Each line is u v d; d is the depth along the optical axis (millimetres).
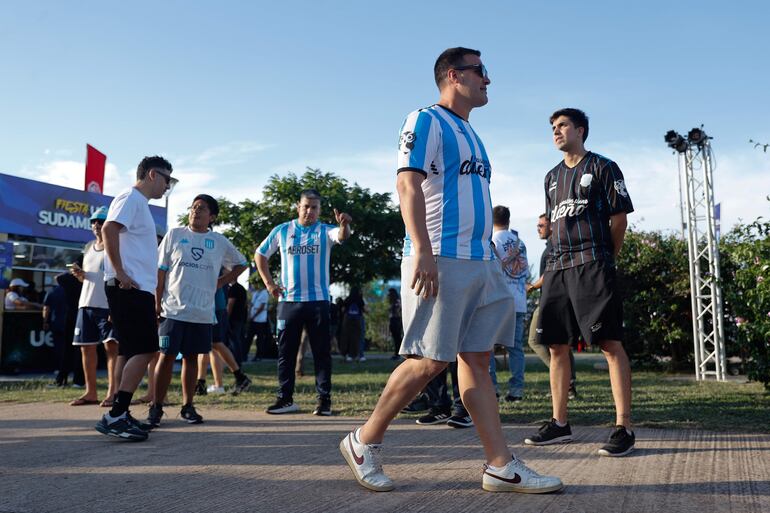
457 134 2736
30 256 11156
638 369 11445
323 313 5320
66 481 2812
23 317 10719
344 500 2477
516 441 3822
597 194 3682
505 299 2797
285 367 5398
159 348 4512
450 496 2539
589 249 3637
